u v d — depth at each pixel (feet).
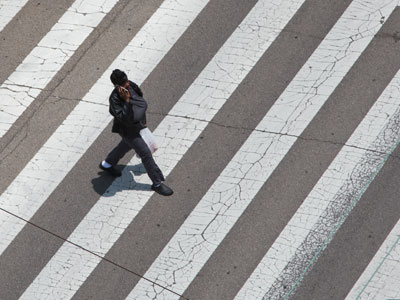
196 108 70.69
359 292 60.59
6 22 77.97
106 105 71.87
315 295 60.85
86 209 66.59
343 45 72.69
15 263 64.39
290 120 69.15
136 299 61.87
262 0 76.28
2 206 67.31
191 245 63.93
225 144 68.54
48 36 76.59
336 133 68.03
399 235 62.64
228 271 62.39
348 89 70.13
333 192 65.16
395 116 68.23
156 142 66.64
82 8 77.92
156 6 77.20
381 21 73.51
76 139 70.28
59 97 72.84
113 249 64.39
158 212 65.87
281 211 64.69
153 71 73.26
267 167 67.00
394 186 64.90
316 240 63.05
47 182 68.28
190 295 61.72
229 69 72.64
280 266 62.23
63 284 63.10
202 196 66.23
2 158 70.13
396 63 71.10
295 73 71.67
